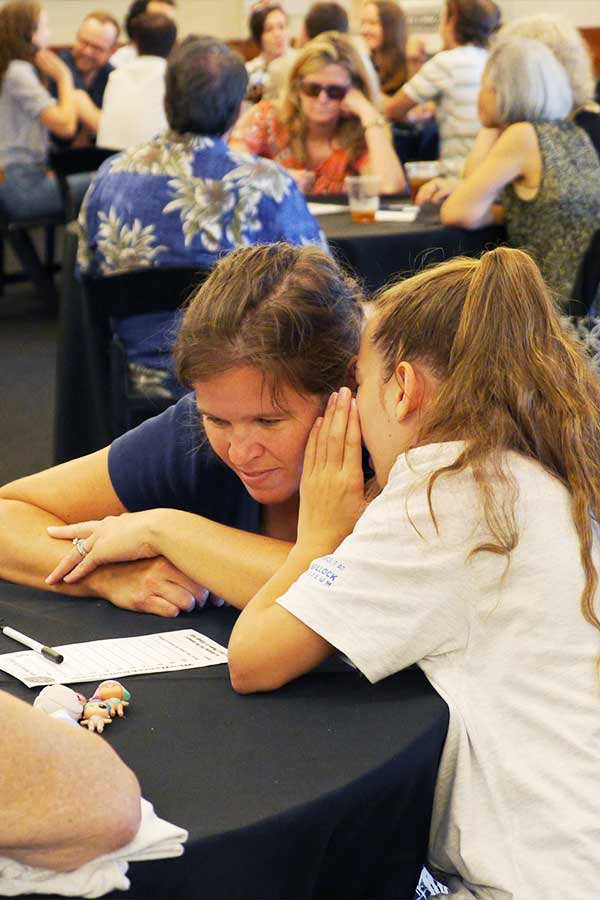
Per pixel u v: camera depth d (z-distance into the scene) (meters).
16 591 1.60
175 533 1.49
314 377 1.34
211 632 1.43
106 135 5.94
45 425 4.54
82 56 7.15
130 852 0.95
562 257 3.94
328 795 1.04
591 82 4.19
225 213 2.98
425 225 4.02
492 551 1.19
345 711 1.19
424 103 5.30
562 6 7.56
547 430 1.25
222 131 3.01
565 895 1.11
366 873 1.15
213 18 8.50
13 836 0.90
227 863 0.99
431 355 1.29
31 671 1.29
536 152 3.90
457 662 1.22
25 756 0.90
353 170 4.92
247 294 1.32
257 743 1.13
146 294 2.85
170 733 1.15
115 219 3.06
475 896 1.18
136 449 1.68
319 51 4.81
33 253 6.44
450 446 1.23
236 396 1.34
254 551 1.46
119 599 1.52
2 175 6.23
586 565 1.21
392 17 5.99
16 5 6.23
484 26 5.12
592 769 1.16
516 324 1.27
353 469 1.35
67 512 1.69
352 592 1.22
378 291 1.62
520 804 1.16
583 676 1.19
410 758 1.12
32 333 6.03
